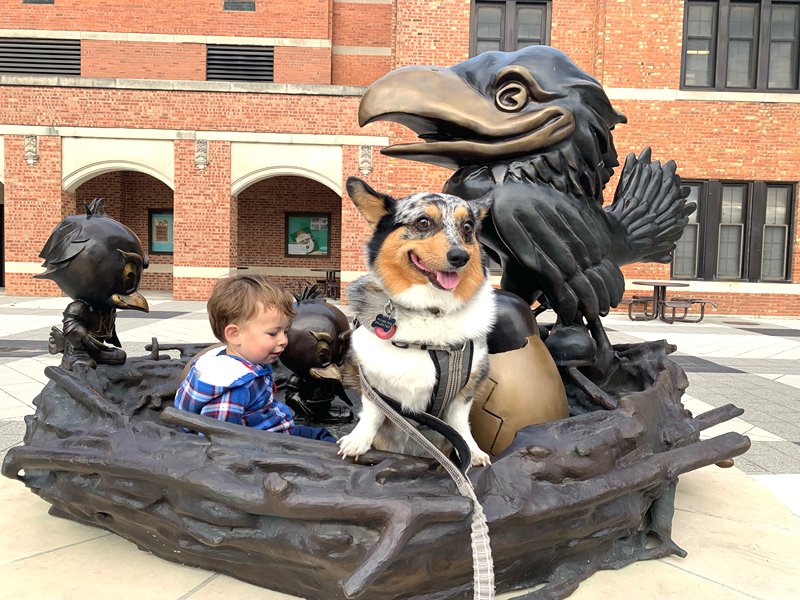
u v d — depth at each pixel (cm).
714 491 306
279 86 1595
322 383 310
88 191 1964
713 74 1552
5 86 1590
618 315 1554
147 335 979
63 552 222
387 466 184
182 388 231
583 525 204
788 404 622
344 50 2011
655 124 1547
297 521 177
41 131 1600
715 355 950
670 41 1526
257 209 2056
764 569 224
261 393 234
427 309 191
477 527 164
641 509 230
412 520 165
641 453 227
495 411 244
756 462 435
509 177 287
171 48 1914
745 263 1581
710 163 1551
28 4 1883
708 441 237
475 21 1552
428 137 308
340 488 178
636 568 223
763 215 1565
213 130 1605
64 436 224
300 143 1611
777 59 1546
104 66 1911
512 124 278
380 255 198
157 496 194
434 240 186
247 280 233
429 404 199
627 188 350
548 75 290
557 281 293
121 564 214
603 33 1523
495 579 198
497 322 249
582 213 298
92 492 208
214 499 178
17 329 1033
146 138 1608
